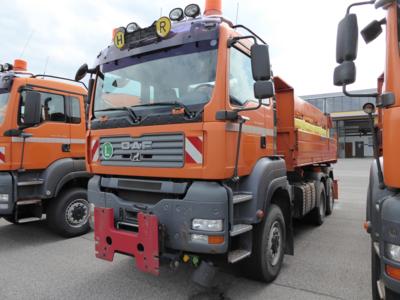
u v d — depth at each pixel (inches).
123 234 137.4
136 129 143.2
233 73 137.9
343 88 101.4
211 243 122.3
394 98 93.7
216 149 124.1
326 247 221.6
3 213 215.9
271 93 125.5
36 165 230.7
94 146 163.9
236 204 141.6
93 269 180.4
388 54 97.0
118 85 157.8
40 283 162.2
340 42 100.5
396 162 92.3
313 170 292.5
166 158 134.0
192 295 148.6
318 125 297.0
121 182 149.9
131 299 144.6
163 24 139.9
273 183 159.3
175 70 140.0
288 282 163.2
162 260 132.9
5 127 218.1
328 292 152.1
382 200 98.2
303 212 231.3
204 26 134.0
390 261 90.2
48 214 242.8
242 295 148.6
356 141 1841.8
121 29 154.9
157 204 132.8
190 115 129.3
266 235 156.1
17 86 223.5
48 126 238.1
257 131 155.9
